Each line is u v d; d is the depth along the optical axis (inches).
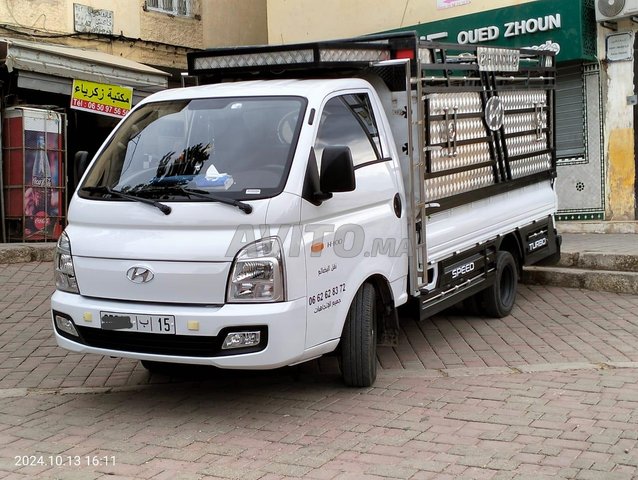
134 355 202.5
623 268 368.5
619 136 470.6
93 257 206.7
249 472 172.9
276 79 247.3
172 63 610.5
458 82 268.5
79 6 540.4
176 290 196.2
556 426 195.6
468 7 512.1
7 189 448.5
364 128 233.5
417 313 250.1
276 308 192.5
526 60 331.3
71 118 521.0
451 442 187.3
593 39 469.7
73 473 174.2
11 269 392.2
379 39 245.6
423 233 245.3
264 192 198.2
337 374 246.8
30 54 446.9
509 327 304.7
